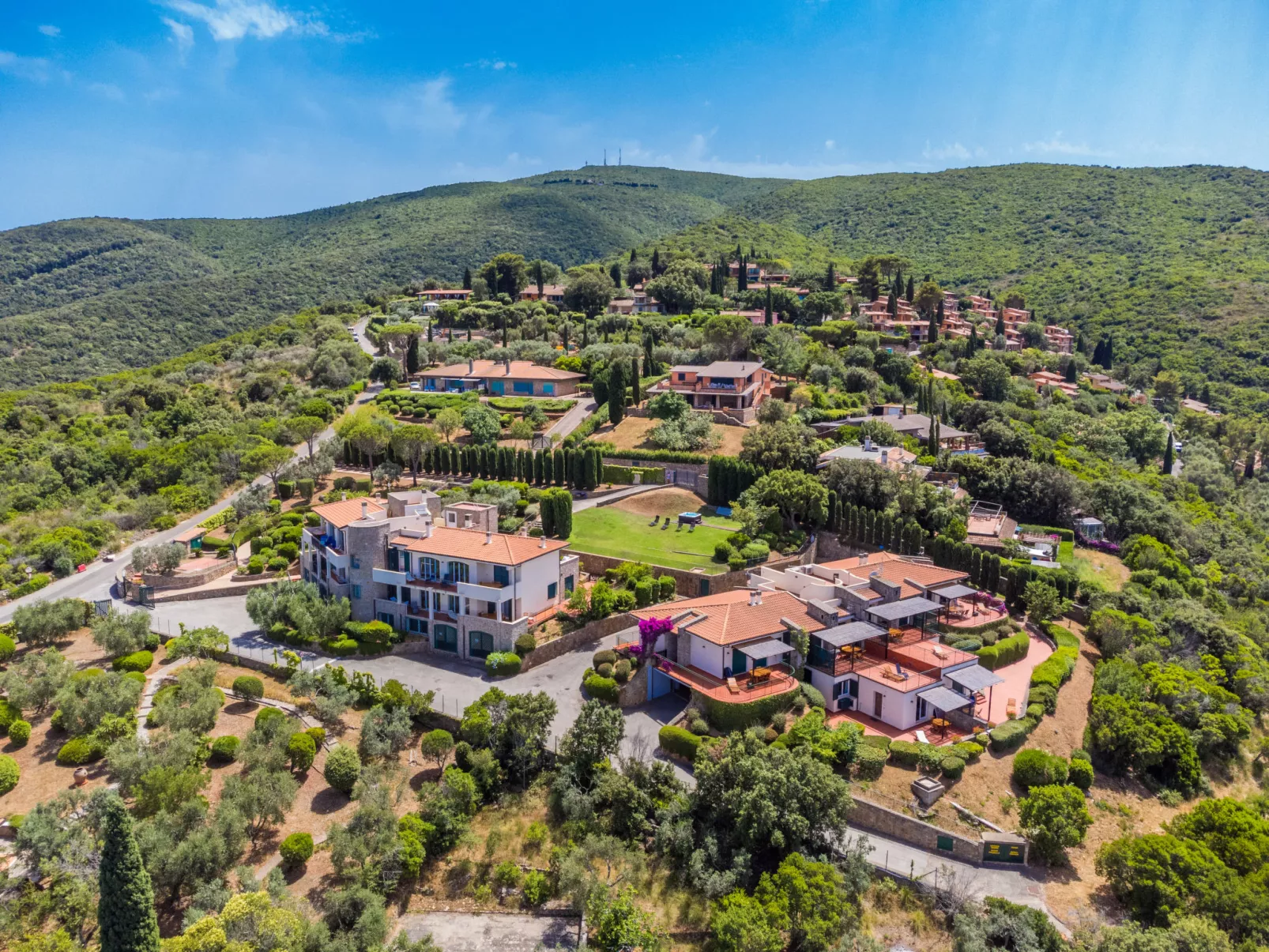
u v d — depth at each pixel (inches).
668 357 6171.3
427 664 2728.8
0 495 4311.0
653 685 2593.5
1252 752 2773.1
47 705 2322.8
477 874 1873.8
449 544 2906.0
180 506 4333.2
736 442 4557.1
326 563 3159.5
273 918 1471.5
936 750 2223.2
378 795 1883.6
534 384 5831.7
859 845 1889.8
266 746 2048.5
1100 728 2432.3
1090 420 5930.1
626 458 4463.6
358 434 4389.8
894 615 2593.5
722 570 3186.5
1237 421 7066.9
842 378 5861.2
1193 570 4020.7
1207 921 1715.1
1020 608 3139.8
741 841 1895.9
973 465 4293.8
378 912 1626.5
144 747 1984.5
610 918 1652.3
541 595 2908.5
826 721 2443.4
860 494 3690.9
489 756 2079.2
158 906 1644.9
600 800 2012.8
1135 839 1945.1
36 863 1691.7
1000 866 1963.6
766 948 1584.6
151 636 2706.7
